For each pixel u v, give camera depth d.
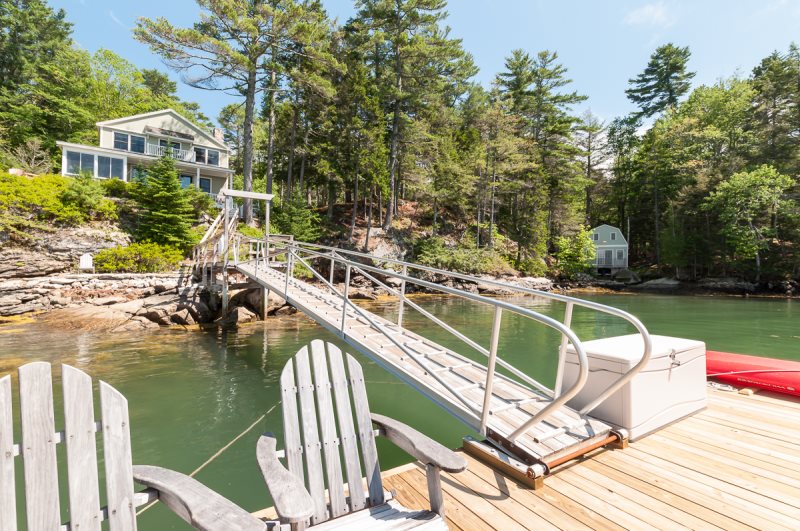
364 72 25.89
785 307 18.30
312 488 1.74
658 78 45.84
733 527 1.89
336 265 24.06
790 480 2.31
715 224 29.39
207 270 13.77
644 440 2.88
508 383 3.59
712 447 2.75
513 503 2.14
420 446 1.71
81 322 10.41
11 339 9.02
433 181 29.91
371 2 27.48
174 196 17.84
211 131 44.81
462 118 37.81
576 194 37.25
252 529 1.15
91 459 1.33
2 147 21.42
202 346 8.57
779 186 25.92
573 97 38.56
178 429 4.37
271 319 12.21
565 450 2.51
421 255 27.42
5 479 1.18
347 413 1.96
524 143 32.38
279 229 23.06
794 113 28.80
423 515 1.71
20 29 29.77
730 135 31.66
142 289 12.94
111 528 1.31
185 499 1.28
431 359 4.13
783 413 3.36
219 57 20.80
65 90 28.64
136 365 7.00
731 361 4.27
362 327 5.41
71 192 16.33
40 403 1.26
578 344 2.18
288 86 26.61
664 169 34.91
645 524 1.93
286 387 1.84
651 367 2.99
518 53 38.81
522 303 20.11
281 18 20.86
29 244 14.66
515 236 34.78
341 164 26.31
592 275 34.94
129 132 23.97
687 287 29.23
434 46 27.56
